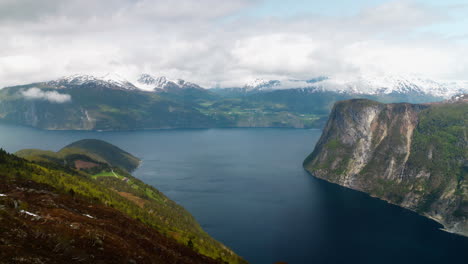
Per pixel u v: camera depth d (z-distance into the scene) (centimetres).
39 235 8025
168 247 12638
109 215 13362
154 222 19325
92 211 13100
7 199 9756
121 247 9406
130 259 8944
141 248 10444
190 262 11581
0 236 7156
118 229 11262
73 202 13438
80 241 8688
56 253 7619
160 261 10100
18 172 18888
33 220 9050
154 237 13138
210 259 13338
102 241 9206
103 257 8419
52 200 12331
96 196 19400
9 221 8019
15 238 7381
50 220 9350
